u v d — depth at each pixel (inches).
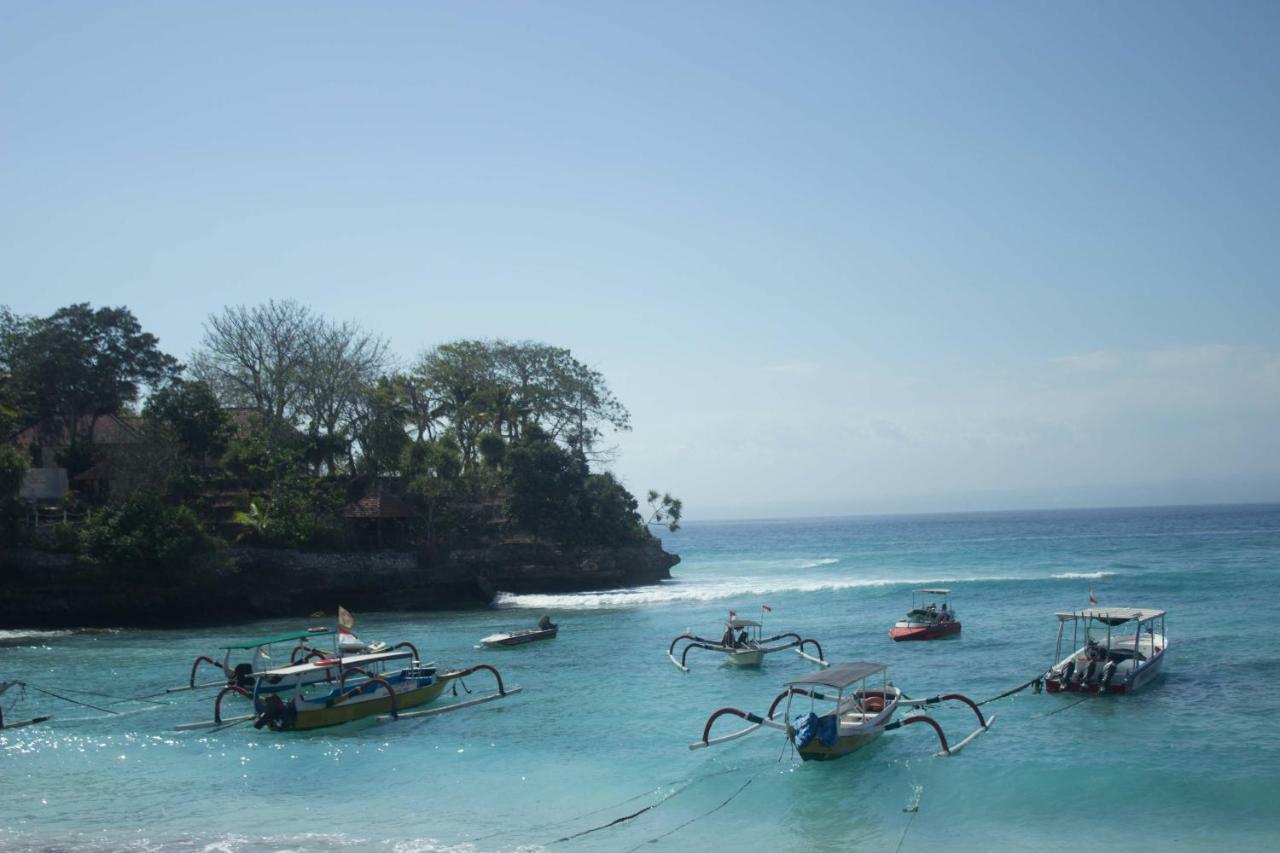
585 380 3454.7
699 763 995.9
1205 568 3046.3
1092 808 828.0
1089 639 1325.0
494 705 1296.8
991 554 4232.3
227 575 2404.0
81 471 2736.2
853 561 4111.7
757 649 1551.4
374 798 909.2
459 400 3312.0
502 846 781.9
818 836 792.3
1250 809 812.0
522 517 2942.9
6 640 2048.5
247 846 783.7
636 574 3110.2
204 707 1321.4
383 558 2642.7
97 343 2854.3
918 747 1020.5
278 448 2805.1
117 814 871.1
